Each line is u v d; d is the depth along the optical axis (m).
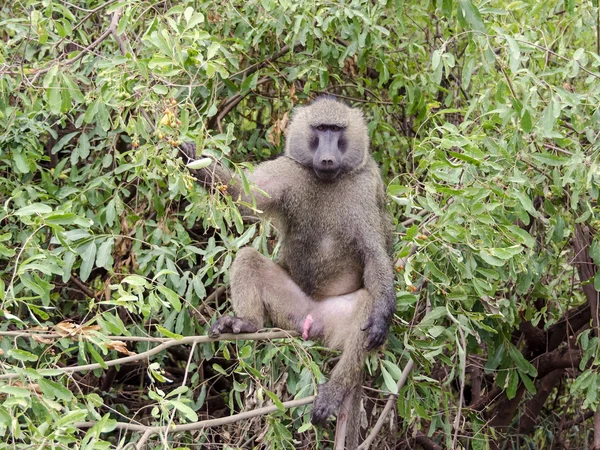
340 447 4.55
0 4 6.45
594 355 5.17
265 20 5.43
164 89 4.03
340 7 5.44
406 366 4.94
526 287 5.11
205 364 6.52
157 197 5.36
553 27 5.86
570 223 5.47
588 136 4.82
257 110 6.80
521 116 4.44
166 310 5.05
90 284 6.51
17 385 3.60
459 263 4.52
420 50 6.14
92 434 3.37
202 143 3.88
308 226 5.11
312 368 4.42
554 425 7.03
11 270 5.33
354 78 6.45
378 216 5.09
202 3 5.50
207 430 5.49
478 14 4.34
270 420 4.64
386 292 4.72
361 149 5.13
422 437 6.49
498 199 4.66
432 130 4.58
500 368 5.75
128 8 4.45
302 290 5.14
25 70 4.74
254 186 4.33
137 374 6.68
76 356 6.08
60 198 5.30
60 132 6.59
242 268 5.02
